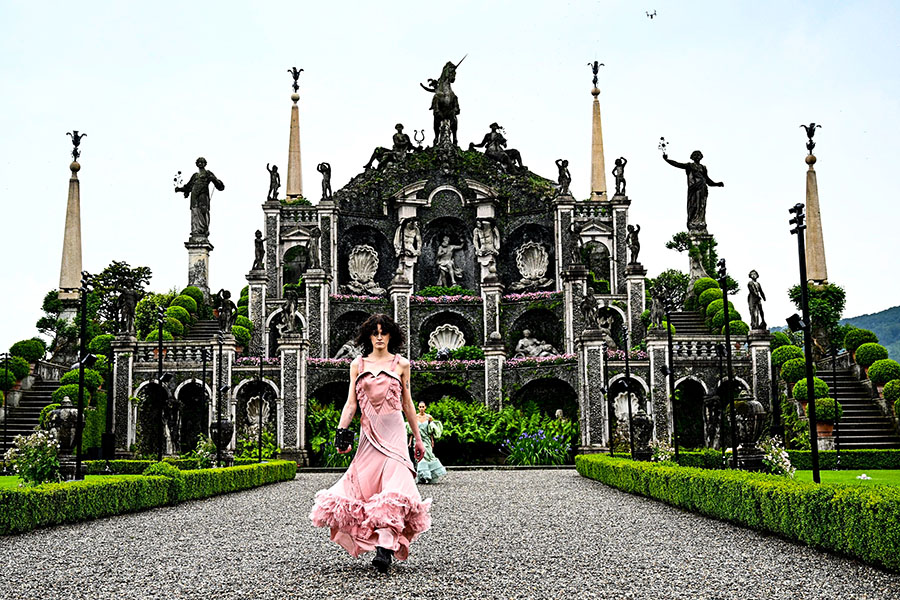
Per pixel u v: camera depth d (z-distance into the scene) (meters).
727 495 16.56
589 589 10.20
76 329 51.72
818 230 57.56
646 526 16.52
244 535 15.45
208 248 59.75
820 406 36.69
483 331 54.75
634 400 44.28
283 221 58.69
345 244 59.34
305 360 45.28
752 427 23.03
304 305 56.66
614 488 26.48
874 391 39.56
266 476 30.25
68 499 17.34
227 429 33.06
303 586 10.27
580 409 44.31
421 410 30.42
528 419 46.12
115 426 43.69
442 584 10.37
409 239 59.16
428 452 30.11
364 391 11.27
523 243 59.31
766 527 14.84
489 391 48.78
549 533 15.55
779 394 41.34
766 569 11.57
